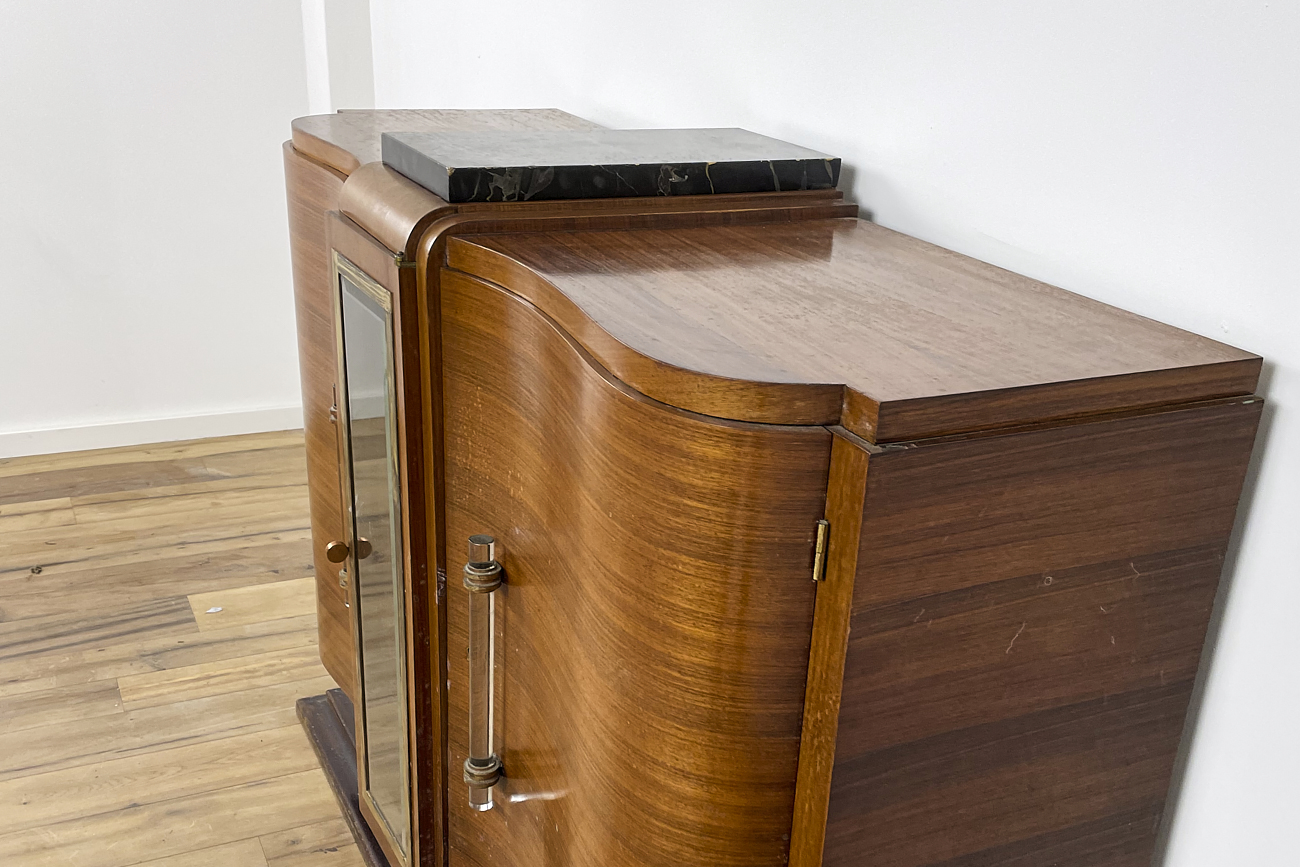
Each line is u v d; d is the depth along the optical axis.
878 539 0.67
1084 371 0.72
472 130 1.41
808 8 1.25
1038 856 0.84
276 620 2.31
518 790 1.07
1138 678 0.82
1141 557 0.78
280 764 1.87
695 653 0.74
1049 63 0.96
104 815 1.73
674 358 0.70
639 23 1.60
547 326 0.87
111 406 3.13
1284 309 0.79
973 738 0.77
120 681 2.08
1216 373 0.76
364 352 1.17
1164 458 0.75
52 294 2.97
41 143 2.84
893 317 0.83
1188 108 0.85
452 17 2.29
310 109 3.09
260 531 2.69
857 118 1.20
